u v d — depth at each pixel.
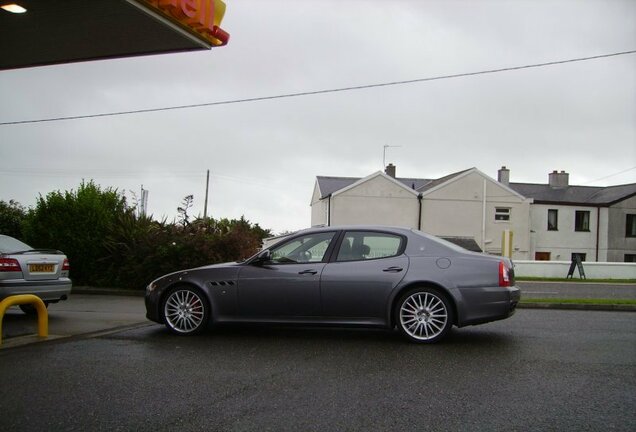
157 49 8.80
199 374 5.38
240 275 7.26
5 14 7.37
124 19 7.53
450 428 3.93
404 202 36.28
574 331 7.95
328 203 36.53
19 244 9.55
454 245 7.30
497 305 6.75
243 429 3.89
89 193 16.44
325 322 7.06
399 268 6.94
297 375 5.35
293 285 7.08
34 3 7.02
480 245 36.47
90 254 15.98
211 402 4.50
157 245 15.59
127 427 3.93
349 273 7.00
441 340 7.11
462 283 6.79
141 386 4.96
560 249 39.34
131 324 8.61
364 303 6.94
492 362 5.91
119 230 16.05
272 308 7.15
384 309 6.92
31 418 4.12
